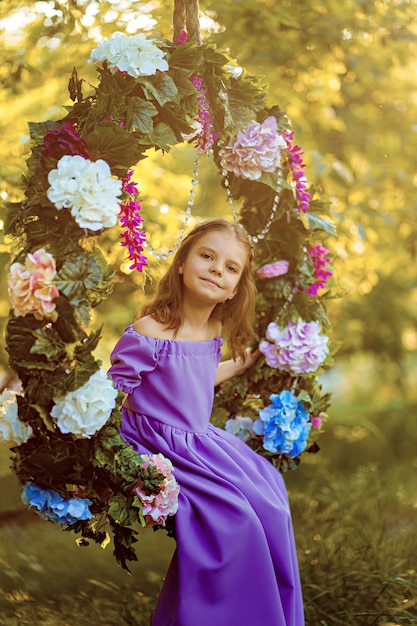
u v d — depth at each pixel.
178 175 5.45
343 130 5.87
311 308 3.41
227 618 2.70
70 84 2.85
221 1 4.76
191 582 2.69
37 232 2.66
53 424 2.62
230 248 3.04
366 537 4.32
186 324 3.10
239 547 2.74
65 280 2.59
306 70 5.31
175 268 3.09
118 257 4.63
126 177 2.81
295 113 5.44
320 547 4.20
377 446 8.14
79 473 2.67
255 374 3.45
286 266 3.39
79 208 2.59
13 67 4.56
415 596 3.67
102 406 2.59
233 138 3.17
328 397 3.44
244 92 3.07
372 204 5.72
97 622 3.73
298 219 3.36
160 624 2.81
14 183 4.51
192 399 3.00
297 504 5.00
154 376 2.97
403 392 9.45
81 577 4.55
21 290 2.59
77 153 2.64
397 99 6.12
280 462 3.40
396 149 6.37
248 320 3.28
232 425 3.44
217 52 2.93
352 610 3.57
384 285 7.91
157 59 2.76
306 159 5.29
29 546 5.11
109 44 2.75
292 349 3.34
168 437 2.92
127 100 2.74
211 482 2.86
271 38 5.08
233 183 3.37
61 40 4.71
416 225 6.05
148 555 5.08
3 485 5.70
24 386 2.66
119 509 2.66
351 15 5.17
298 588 2.98
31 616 3.76
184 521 2.73
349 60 5.42
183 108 2.83
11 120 4.77
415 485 6.36
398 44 5.46
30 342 2.61
